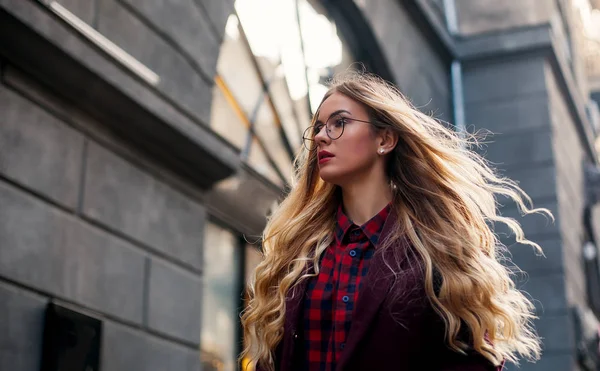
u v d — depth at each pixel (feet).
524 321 8.00
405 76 43.83
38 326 18.28
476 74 52.03
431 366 7.15
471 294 7.07
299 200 8.59
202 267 24.89
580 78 66.08
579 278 51.19
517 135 50.37
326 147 7.93
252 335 8.14
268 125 30.68
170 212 23.77
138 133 22.36
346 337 7.18
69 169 20.03
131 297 21.48
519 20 51.96
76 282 19.61
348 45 40.29
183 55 24.72
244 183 27.63
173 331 22.97
